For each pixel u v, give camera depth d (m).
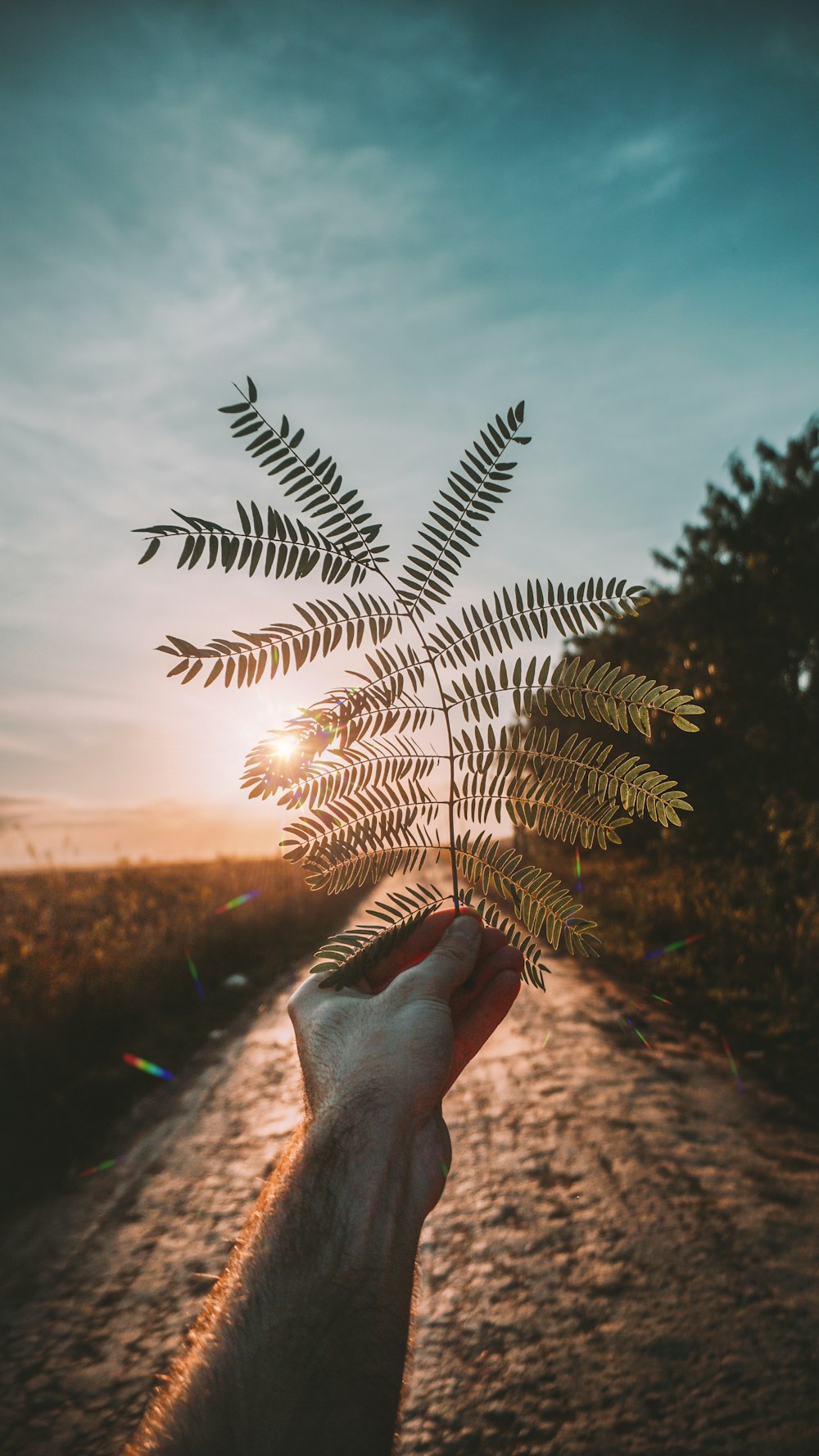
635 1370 2.27
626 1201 3.25
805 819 8.00
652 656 8.43
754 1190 3.28
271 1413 0.47
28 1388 2.34
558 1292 2.66
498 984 0.80
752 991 6.38
